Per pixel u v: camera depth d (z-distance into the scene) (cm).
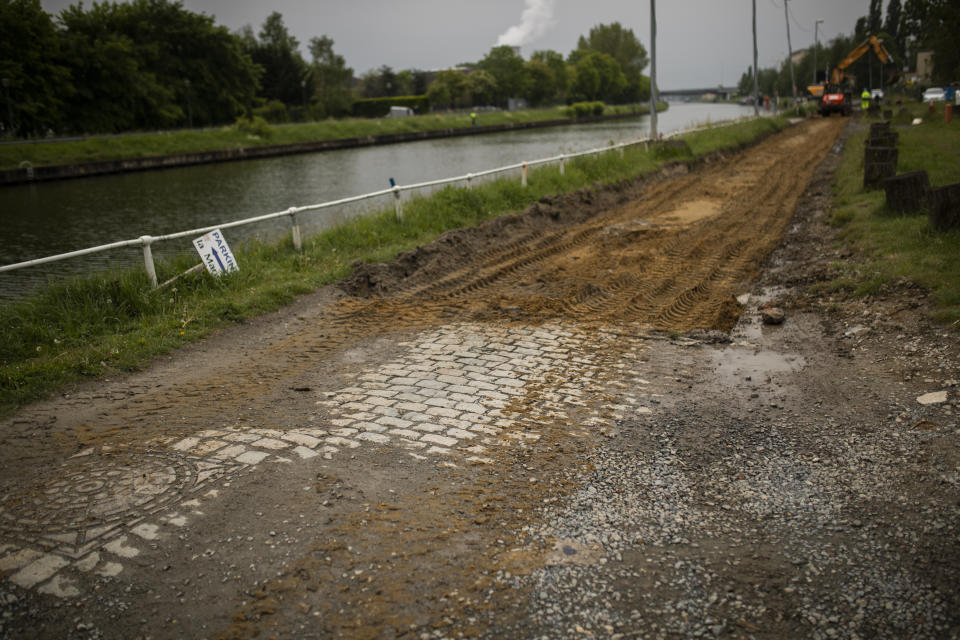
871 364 643
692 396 602
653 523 415
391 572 368
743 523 412
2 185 4038
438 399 604
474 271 1102
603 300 920
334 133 7300
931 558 366
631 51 17775
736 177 2178
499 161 4497
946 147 2114
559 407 583
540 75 13388
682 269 1069
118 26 7431
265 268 1093
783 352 707
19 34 5791
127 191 3559
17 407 600
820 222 1382
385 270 1073
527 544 394
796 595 346
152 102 6981
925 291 791
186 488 455
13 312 801
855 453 486
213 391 638
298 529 409
